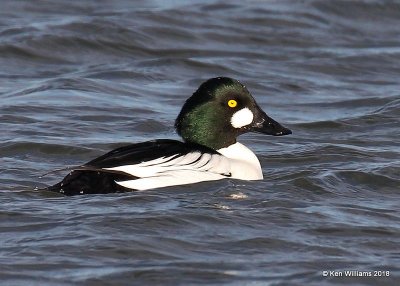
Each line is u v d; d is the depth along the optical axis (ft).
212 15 83.10
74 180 42.19
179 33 78.79
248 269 36.04
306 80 70.38
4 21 81.25
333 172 47.29
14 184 45.96
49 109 60.29
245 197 42.70
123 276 35.12
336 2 86.89
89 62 73.56
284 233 39.32
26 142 52.34
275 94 67.00
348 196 44.68
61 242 37.45
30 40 74.28
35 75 69.97
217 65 72.08
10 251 36.76
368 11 86.12
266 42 79.30
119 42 76.07
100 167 42.14
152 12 81.82
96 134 55.88
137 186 42.19
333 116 61.31
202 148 44.75
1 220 39.37
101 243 37.37
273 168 49.78
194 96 46.34
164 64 71.92
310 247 38.17
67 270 35.45
